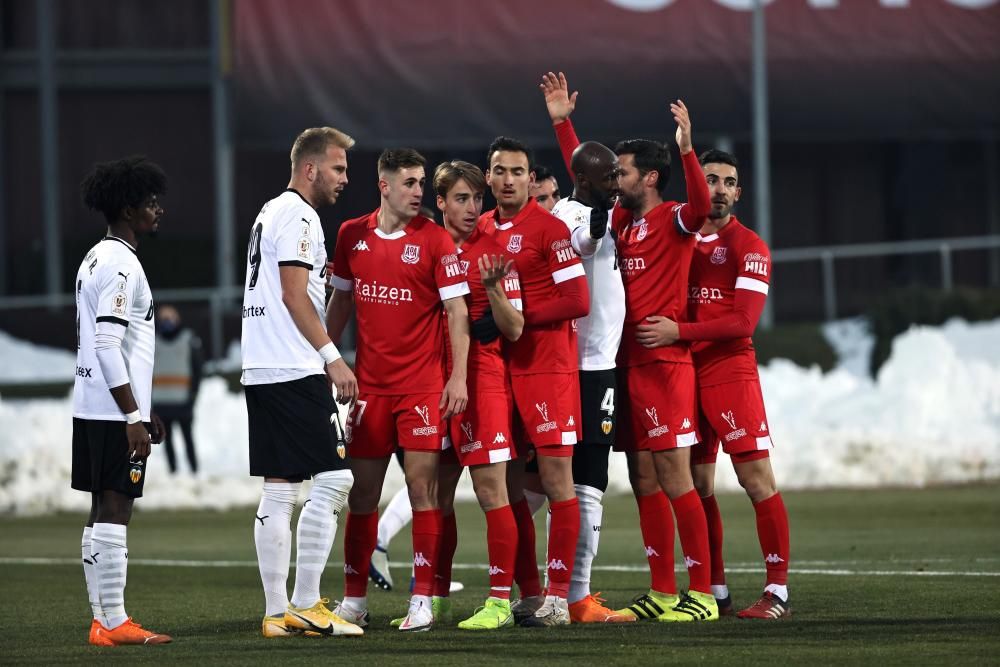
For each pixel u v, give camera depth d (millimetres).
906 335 70750
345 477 24422
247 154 105562
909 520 44812
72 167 108625
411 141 87750
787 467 57969
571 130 28344
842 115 89500
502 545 25406
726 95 88062
